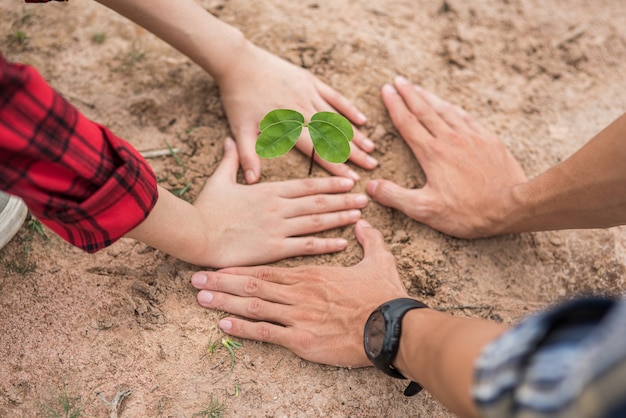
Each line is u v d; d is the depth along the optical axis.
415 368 0.55
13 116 0.47
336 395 0.67
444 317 0.56
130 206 0.56
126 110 0.81
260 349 0.69
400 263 0.74
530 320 0.40
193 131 0.80
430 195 0.75
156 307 0.70
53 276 0.71
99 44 0.85
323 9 0.90
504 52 0.90
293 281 0.70
